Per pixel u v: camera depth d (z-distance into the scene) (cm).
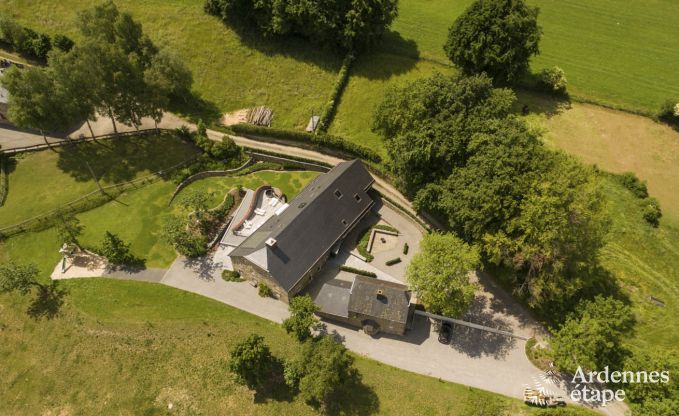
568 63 10469
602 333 6022
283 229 7050
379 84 10088
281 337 6912
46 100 8200
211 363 6688
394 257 7825
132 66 8469
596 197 6325
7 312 7394
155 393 6481
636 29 11250
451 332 6944
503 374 6538
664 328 6738
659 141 9075
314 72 10362
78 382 6662
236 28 10975
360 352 6788
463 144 7444
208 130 9631
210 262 7781
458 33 9169
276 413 6250
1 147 9219
